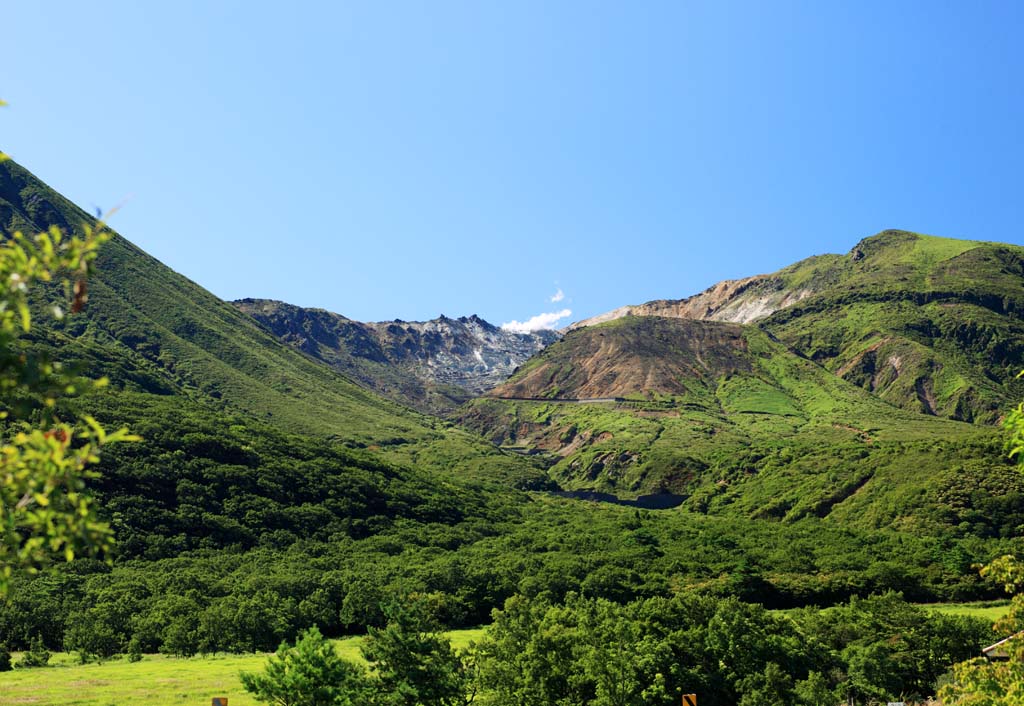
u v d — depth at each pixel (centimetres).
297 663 4928
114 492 16762
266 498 18975
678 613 8388
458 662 5659
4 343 1259
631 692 6688
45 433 1320
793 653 8081
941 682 7962
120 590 12125
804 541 17762
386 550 17450
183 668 9038
